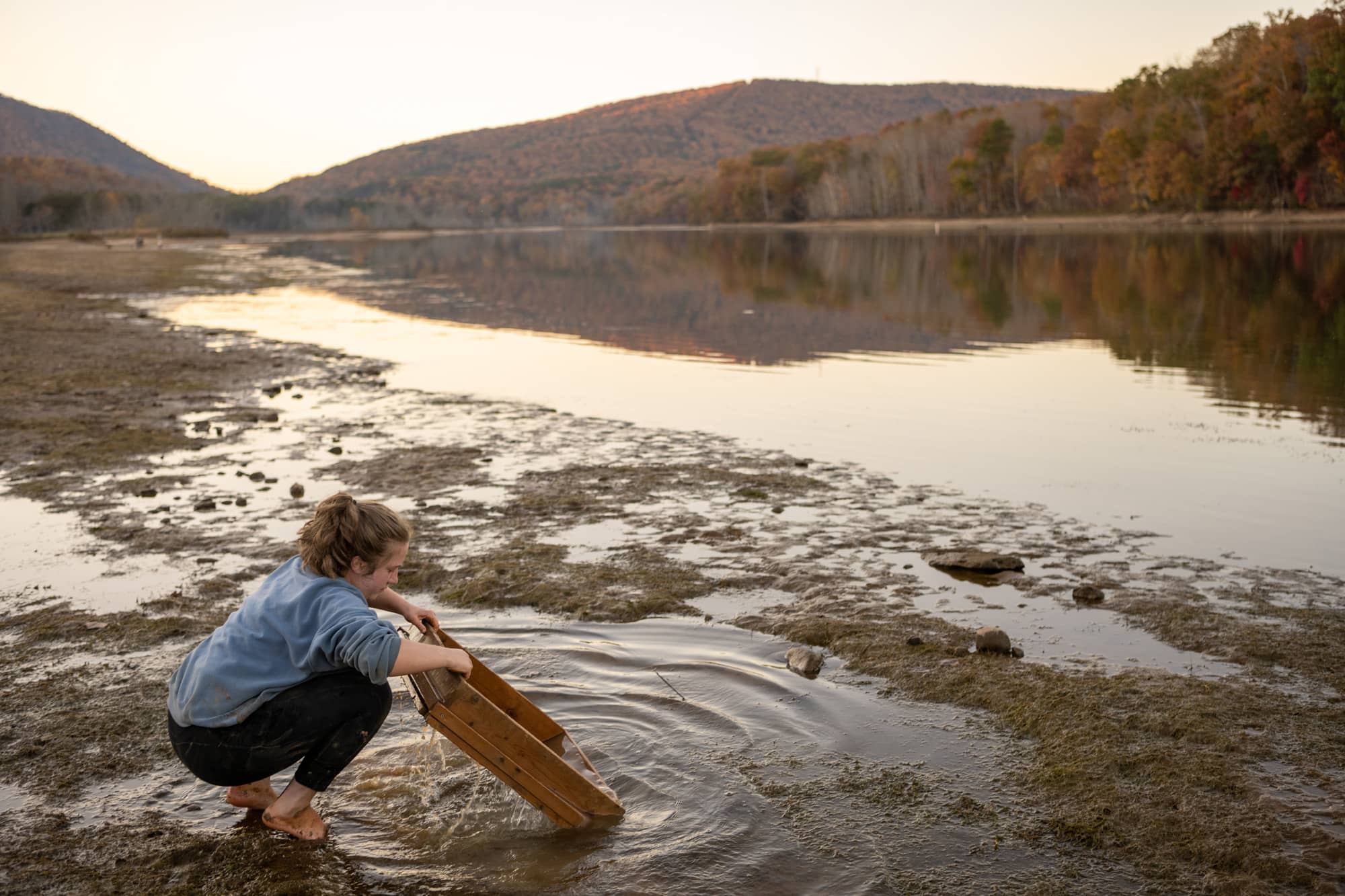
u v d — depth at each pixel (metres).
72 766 4.25
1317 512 7.50
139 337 19.62
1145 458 9.25
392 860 3.59
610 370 15.12
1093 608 5.79
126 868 3.55
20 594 6.25
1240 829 3.61
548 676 5.05
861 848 3.58
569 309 25.16
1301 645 5.20
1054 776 4.02
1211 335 17.56
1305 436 9.99
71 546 7.15
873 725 4.50
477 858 3.59
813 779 4.05
